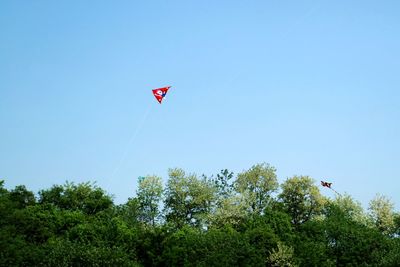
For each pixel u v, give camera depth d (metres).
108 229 73.44
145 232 74.19
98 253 59.06
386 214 90.81
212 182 96.19
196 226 87.56
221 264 61.09
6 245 60.84
